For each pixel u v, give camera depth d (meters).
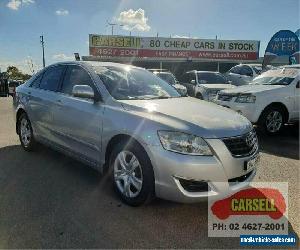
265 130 8.35
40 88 5.96
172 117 3.82
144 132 3.77
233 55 35.59
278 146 7.35
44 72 6.11
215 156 3.57
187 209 4.04
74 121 4.85
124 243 3.30
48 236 3.37
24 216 3.76
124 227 3.59
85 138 4.66
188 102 4.62
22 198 4.23
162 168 3.62
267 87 8.53
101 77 4.77
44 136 5.75
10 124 9.66
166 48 34.53
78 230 3.49
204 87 13.12
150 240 3.37
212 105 4.64
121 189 4.16
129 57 34.22
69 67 5.46
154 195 3.82
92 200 4.21
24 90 6.39
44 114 5.62
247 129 3.96
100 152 4.43
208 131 3.62
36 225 3.57
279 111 8.40
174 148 3.59
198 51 35.00
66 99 5.08
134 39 34.03
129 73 5.21
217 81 14.18
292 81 8.58
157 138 3.67
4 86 26.39
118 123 4.09
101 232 3.47
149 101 4.45
